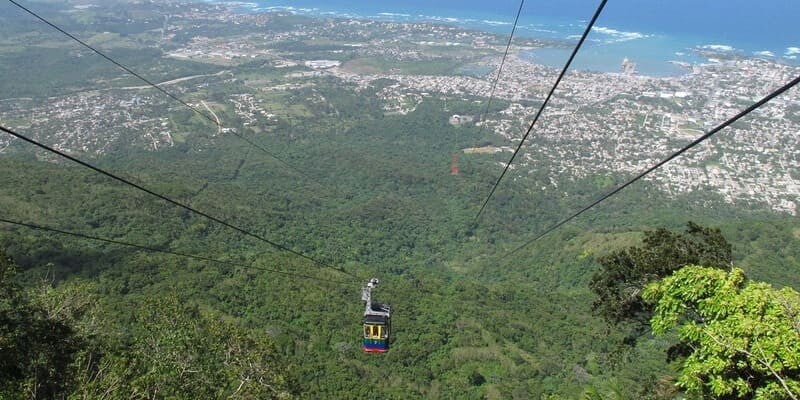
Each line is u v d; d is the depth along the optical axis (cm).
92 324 2092
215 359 2127
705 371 985
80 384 1523
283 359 3672
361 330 4275
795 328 914
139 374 1669
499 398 3709
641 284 1833
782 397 867
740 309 1009
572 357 4309
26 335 1677
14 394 1405
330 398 3378
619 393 2531
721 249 1780
